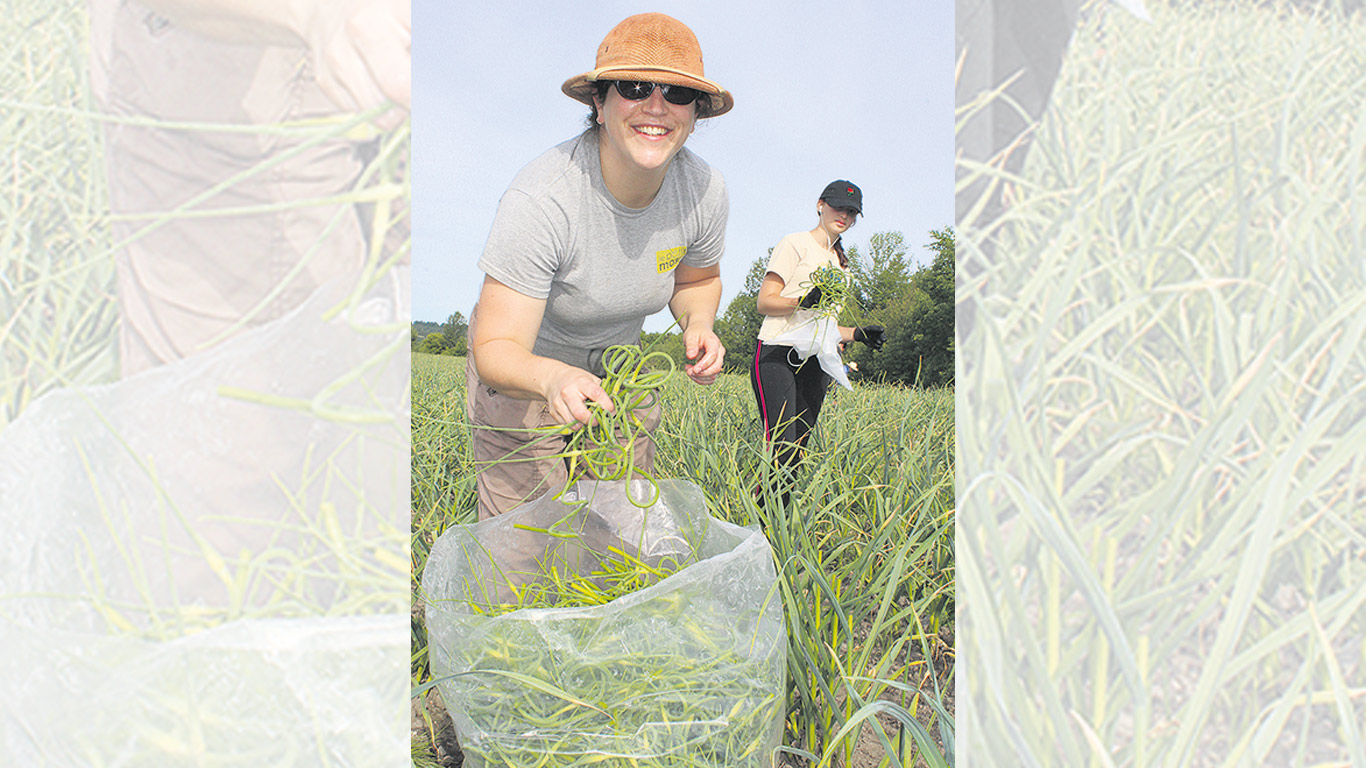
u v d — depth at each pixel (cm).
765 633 125
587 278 166
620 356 137
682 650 116
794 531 188
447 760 149
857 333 304
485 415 174
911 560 166
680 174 175
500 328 154
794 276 279
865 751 151
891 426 296
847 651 148
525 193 152
